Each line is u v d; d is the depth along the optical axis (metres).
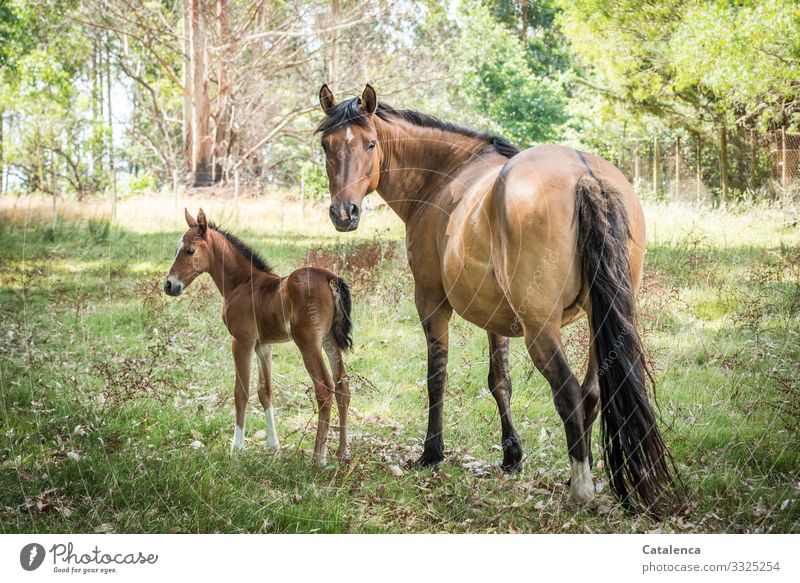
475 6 20.95
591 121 18.42
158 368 6.59
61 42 23.95
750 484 4.00
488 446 5.04
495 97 19.69
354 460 4.32
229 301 5.00
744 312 6.80
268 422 4.96
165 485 4.14
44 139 21.02
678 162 16.66
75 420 5.33
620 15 13.66
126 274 10.61
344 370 4.79
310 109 24.36
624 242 3.45
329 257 9.13
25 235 13.36
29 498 3.99
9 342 7.47
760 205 13.09
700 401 5.30
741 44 12.20
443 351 4.69
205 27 24.33
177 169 25.09
